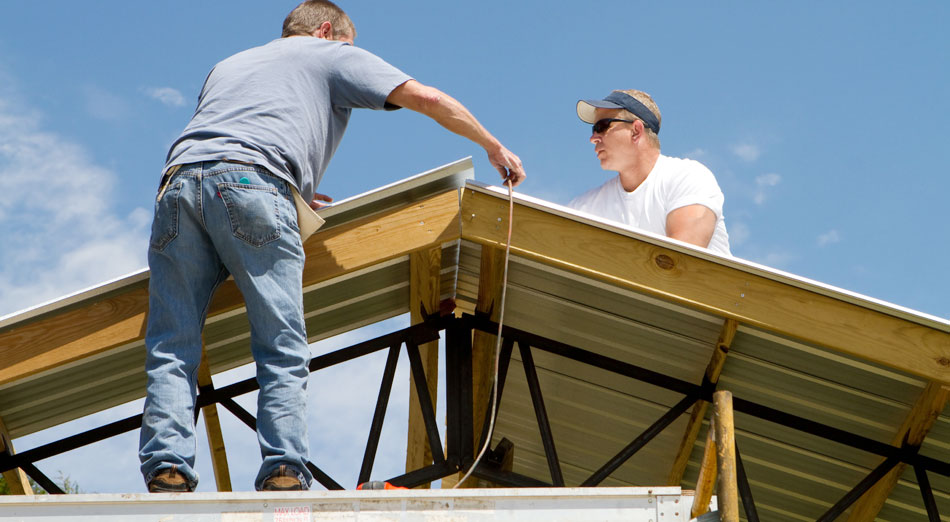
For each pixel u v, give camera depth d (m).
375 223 7.07
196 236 5.67
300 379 5.49
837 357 7.63
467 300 8.81
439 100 6.23
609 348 8.59
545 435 8.15
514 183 6.73
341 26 6.76
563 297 8.03
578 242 6.99
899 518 9.41
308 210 5.90
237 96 5.98
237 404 8.73
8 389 7.93
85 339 6.80
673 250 7.00
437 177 6.93
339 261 6.96
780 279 6.89
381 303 8.66
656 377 8.57
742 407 8.57
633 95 8.23
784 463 9.24
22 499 4.48
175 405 5.37
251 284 5.55
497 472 8.16
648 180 7.94
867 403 8.12
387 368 8.46
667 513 4.64
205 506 4.55
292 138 5.89
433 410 8.29
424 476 8.05
